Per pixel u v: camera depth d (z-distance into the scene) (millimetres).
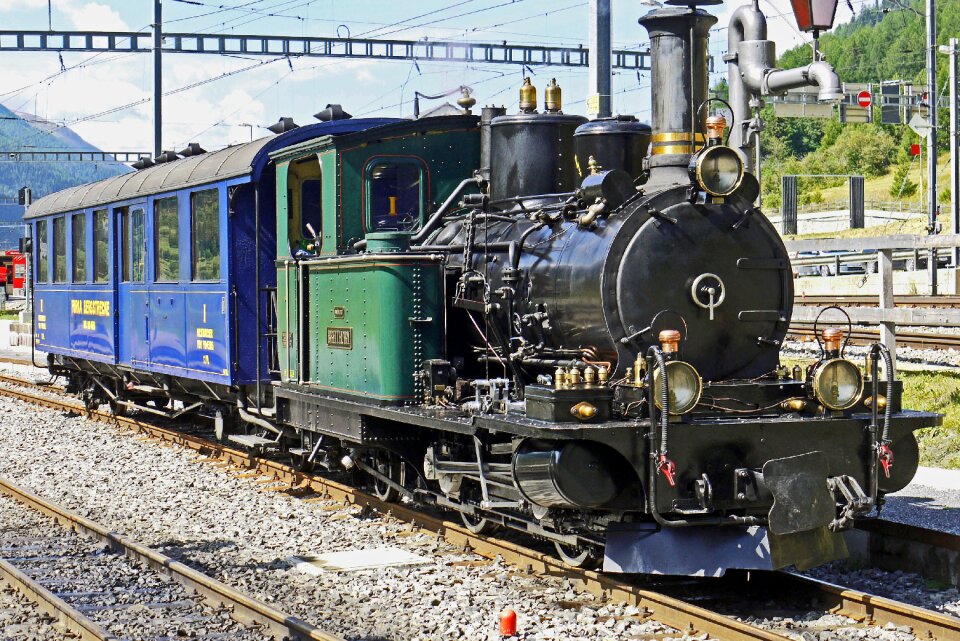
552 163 10242
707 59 9055
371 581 8617
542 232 9375
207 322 13797
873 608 7387
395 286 9805
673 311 8477
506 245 9570
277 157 12227
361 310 10227
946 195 84312
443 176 11367
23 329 39094
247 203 13141
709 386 8188
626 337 8336
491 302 9516
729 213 8703
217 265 13438
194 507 11719
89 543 9984
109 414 19062
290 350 11984
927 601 7859
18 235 141500
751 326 8750
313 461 12047
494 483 8930
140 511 11547
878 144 110375
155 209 15648
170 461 14656
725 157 8422
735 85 11984
